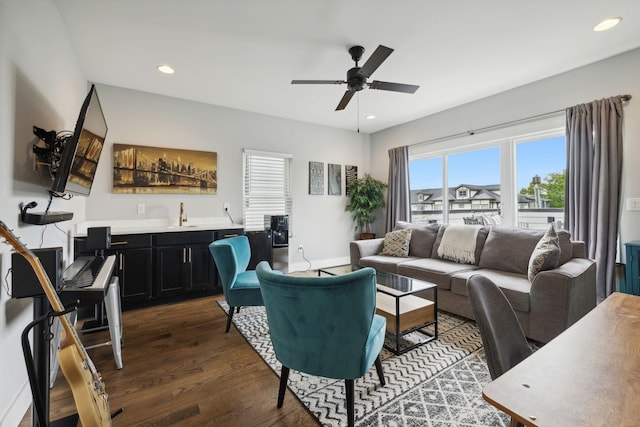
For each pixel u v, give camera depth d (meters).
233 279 2.57
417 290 2.30
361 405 1.61
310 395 1.72
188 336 2.49
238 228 3.78
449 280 2.91
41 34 1.87
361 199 5.24
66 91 2.43
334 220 5.39
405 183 4.93
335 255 5.41
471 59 2.94
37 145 1.79
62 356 1.02
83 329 2.57
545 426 0.56
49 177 2.00
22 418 1.54
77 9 2.15
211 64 2.98
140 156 3.61
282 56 2.84
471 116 4.09
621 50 2.79
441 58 2.91
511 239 3.08
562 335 0.94
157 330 2.61
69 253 2.67
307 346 1.43
